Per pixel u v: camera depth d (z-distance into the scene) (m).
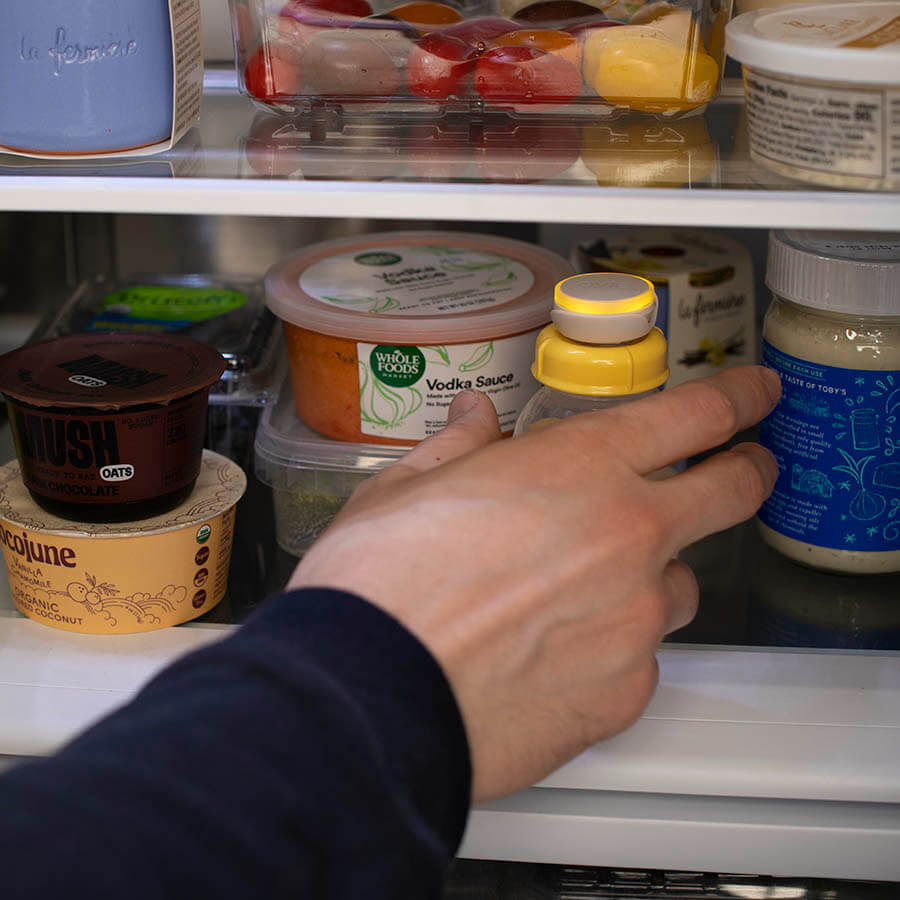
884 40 0.44
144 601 0.57
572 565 0.39
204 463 0.63
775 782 0.49
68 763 0.28
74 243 0.88
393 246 0.73
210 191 0.45
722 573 0.65
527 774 0.42
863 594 0.63
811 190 0.44
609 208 0.44
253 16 0.52
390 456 0.64
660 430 0.43
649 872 0.56
